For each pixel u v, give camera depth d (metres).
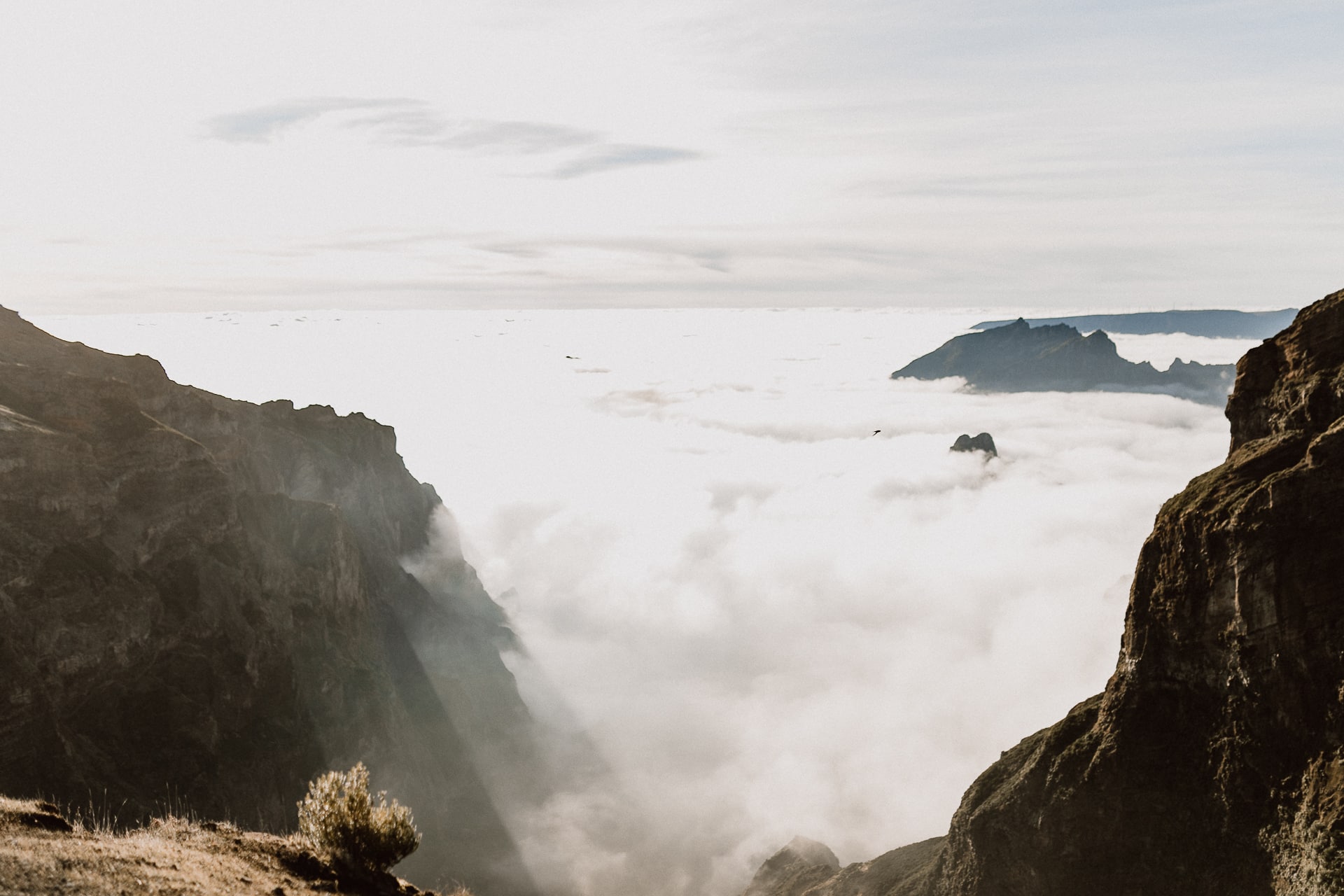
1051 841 54.16
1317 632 45.59
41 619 60.53
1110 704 55.53
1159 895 49.19
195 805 63.34
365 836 23.52
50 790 54.97
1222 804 47.81
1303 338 55.31
